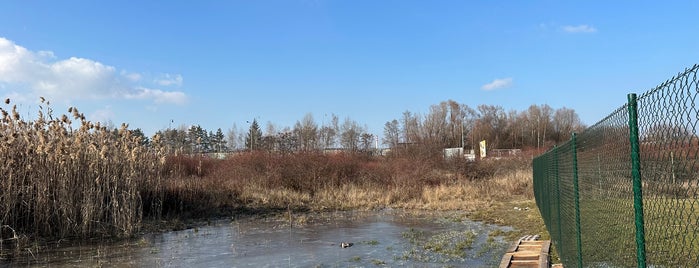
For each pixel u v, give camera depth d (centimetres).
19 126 1164
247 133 4369
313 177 2184
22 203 1108
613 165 330
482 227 1344
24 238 1048
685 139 194
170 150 2055
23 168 1131
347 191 2109
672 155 211
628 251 298
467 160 2881
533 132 6819
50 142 1162
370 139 4666
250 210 1734
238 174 2169
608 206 353
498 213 1609
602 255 378
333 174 2241
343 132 4719
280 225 1437
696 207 232
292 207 1822
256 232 1303
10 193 1077
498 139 6519
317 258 959
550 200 906
